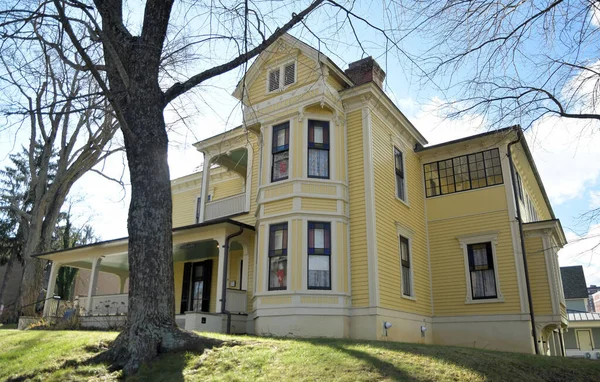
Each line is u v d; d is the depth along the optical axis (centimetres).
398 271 1466
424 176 1859
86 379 703
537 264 1560
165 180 856
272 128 1516
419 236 1709
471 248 1684
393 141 1652
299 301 1280
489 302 1581
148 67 886
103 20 901
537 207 2311
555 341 1856
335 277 1316
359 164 1441
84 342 880
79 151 2389
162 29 917
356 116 1502
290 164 1419
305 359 723
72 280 3022
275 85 1565
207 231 1496
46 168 2388
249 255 1567
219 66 890
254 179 1725
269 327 1299
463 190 1750
